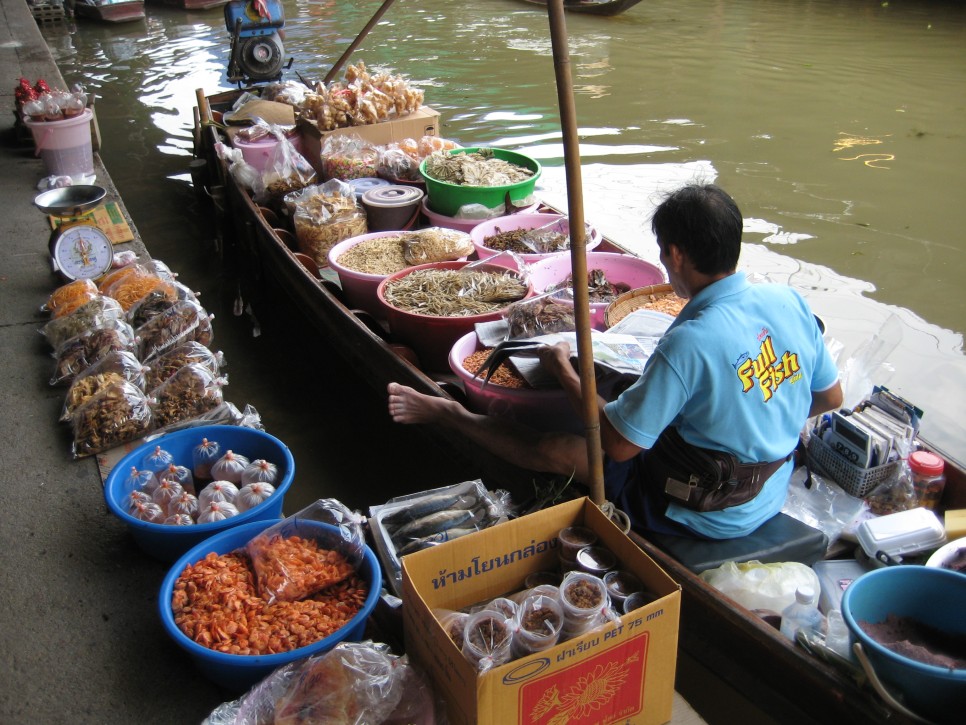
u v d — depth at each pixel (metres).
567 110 2.00
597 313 3.55
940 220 6.19
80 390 3.21
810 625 2.25
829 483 2.87
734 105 8.95
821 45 11.44
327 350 4.53
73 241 4.21
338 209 4.64
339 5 14.55
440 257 4.15
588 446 2.29
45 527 2.71
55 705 2.10
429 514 2.60
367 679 1.93
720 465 2.29
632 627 1.85
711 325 2.16
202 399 3.27
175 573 2.27
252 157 5.74
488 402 3.06
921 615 2.04
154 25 13.70
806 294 5.19
